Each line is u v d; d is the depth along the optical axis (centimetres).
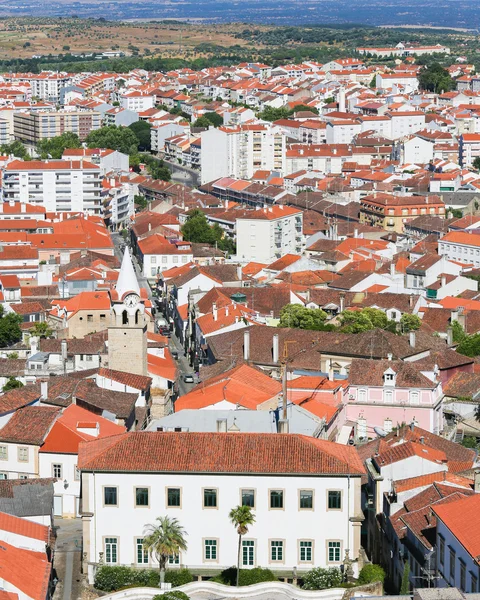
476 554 18225
